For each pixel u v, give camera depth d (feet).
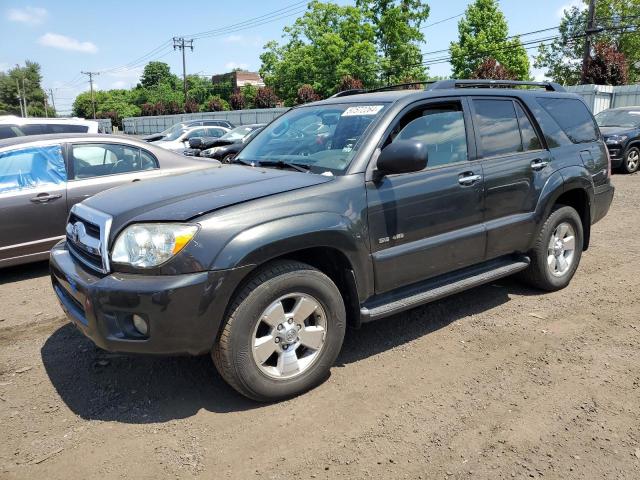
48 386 11.30
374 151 11.62
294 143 13.30
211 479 8.36
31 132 32.55
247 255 9.42
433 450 8.97
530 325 14.02
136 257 9.36
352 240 10.83
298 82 145.89
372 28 137.90
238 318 9.62
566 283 16.66
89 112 355.77
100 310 9.43
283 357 10.34
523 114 15.25
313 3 146.92
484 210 13.57
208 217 9.50
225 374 9.88
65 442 9.34
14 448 9.18
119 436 9.50
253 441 9.27
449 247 12.75
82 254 10.78
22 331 14.32
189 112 175.52
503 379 11.25
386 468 8.54
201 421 9.89
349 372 11.65
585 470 8.45
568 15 142.00
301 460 8.75
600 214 17.81
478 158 13.64
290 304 10.50
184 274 9.19
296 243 10.00
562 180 15.52
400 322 14.33
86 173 19.86
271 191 10.38
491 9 134.62
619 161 44.57
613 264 19.35
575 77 144.77
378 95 13.30
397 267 11.81
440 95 13.17
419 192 12.06
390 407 10.25
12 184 18.35
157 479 8.38
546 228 15.52
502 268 14.47
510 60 135.23
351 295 11.28
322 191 10.69
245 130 52.29
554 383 11.07
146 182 12.14
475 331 13.69
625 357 12.19
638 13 131.85
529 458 8.75
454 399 10.50
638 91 71.05
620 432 9.40
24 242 18.52
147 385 11.23
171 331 9.21
